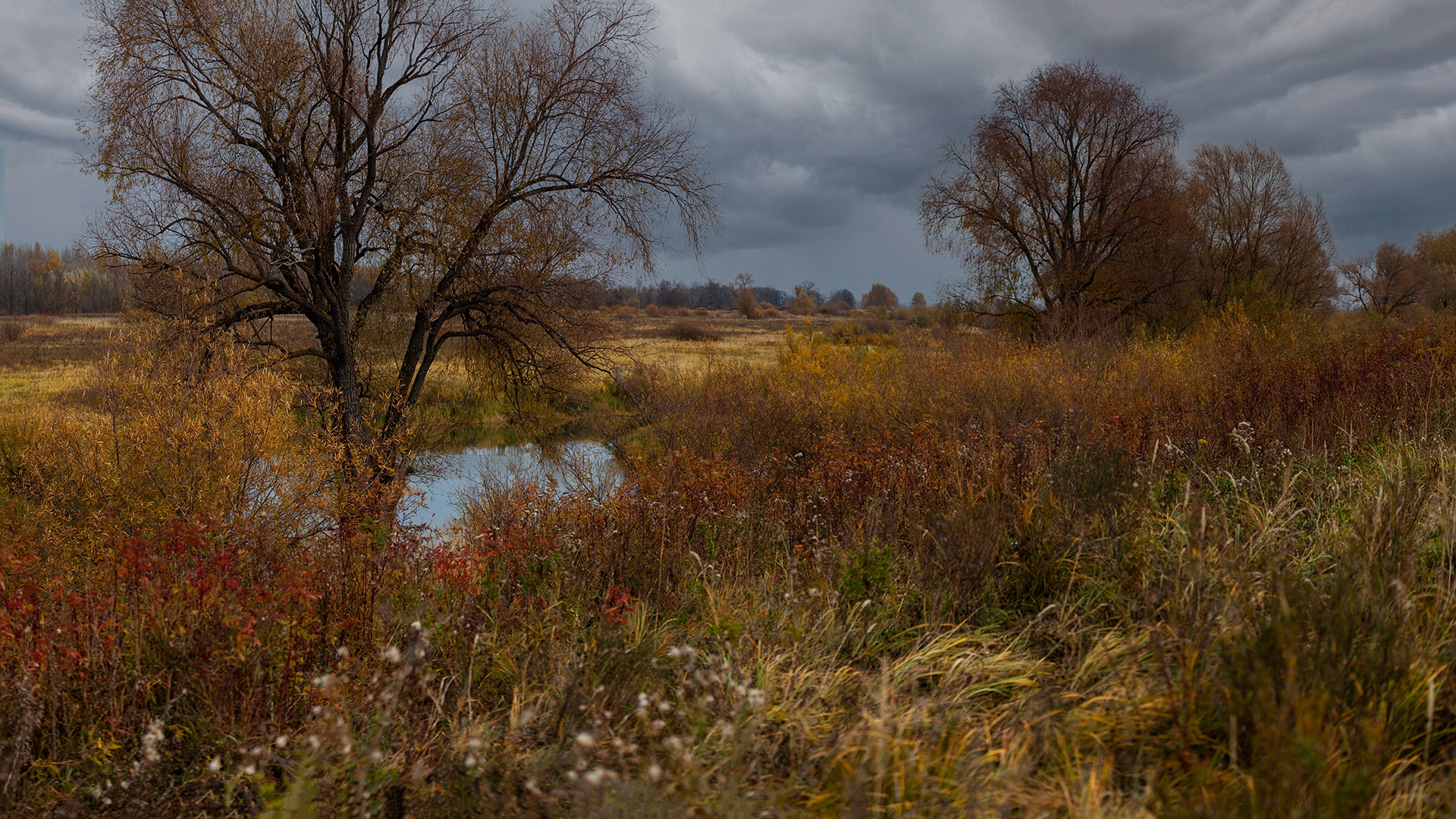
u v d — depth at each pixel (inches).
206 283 529.7
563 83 674.2
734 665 155.4
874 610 175.3
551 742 128.3
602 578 220.5
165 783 130.2
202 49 570.9
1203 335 803.4
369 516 265.3
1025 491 223.3
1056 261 1164.5
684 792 101.9
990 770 112.2
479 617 188.2
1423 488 186.2
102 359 426.0
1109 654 143.6
